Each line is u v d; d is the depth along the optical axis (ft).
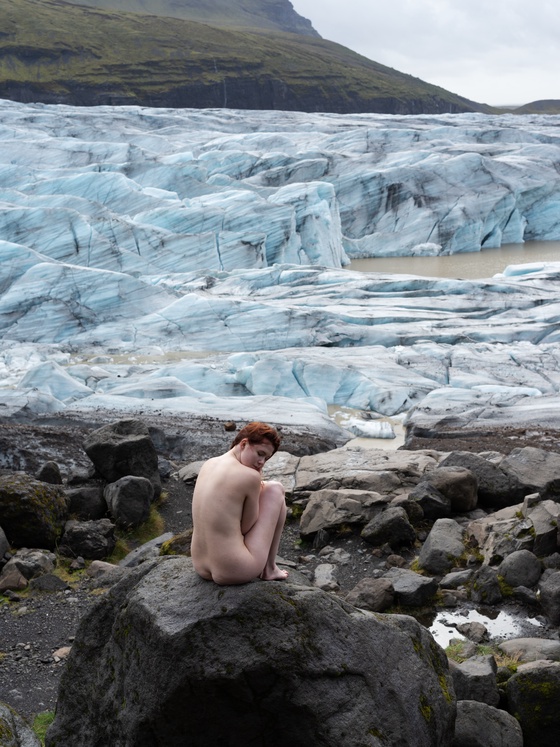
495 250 197.57
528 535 30.04
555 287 124.57
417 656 17.17
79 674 18.08
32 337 108.06
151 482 40.09
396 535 32.63
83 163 205.46
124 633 16.65
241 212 156.04
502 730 18.76
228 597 15.64
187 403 72.43
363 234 200.23
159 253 139.64
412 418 70.74
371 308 113.39
